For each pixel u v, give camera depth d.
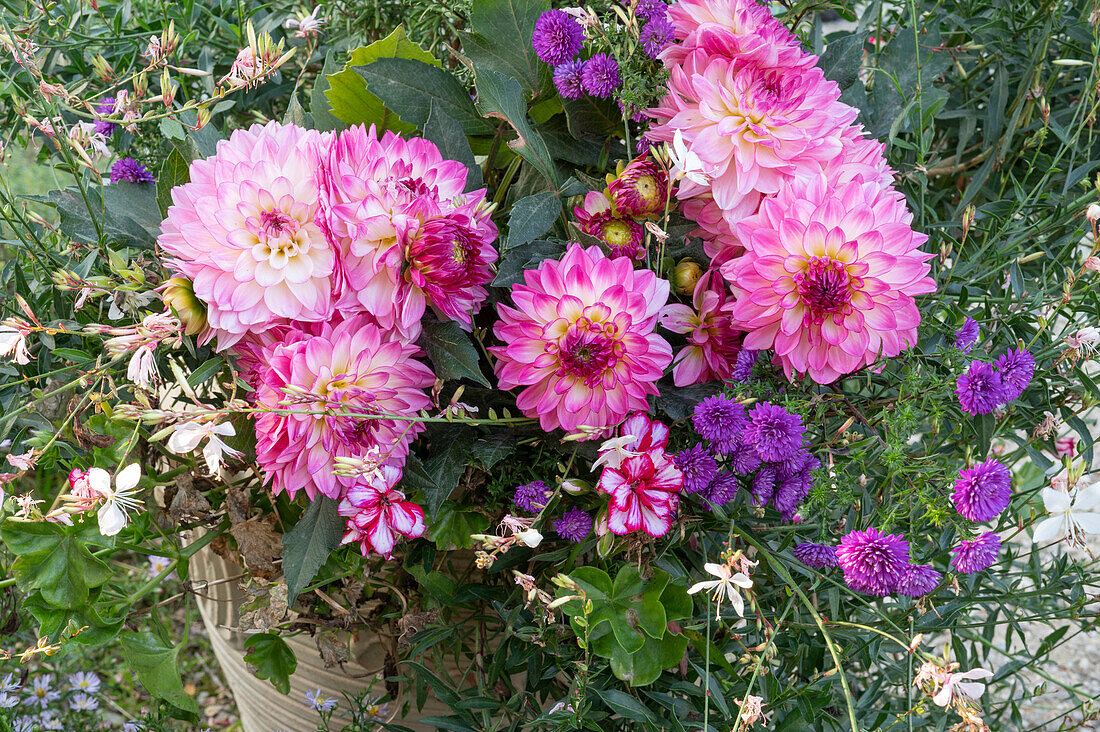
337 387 0.85
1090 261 0.92
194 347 0.91
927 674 0.82
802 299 0.87
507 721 1.01
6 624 1.08
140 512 0.93
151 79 1.22
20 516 0.87
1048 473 0.89
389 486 0.88
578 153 0.97
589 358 0.85
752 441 0.86
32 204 1.33
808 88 0.89
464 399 0.94
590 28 0.93
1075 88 1.19
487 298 0.92
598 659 0.93
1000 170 1.21
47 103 0.95
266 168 0.85
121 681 1.87
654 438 0.88
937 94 1.08
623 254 0.90
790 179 0.89
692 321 0.92
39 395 0.92
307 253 0.84
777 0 1.05
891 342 0.89
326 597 0.97
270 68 0.93
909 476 0.90
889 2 1.18
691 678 0.97
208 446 0.83
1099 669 2.03
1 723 1.34
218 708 1.85
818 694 0.94
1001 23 1.16
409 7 1.21
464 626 1.03
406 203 0.85
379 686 1.10
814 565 0.89
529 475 0.95
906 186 1.12
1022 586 1.28
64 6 1.16
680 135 0.86
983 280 1.08
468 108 0.96
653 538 0.92
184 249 0.85
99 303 0.99
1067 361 0.97
